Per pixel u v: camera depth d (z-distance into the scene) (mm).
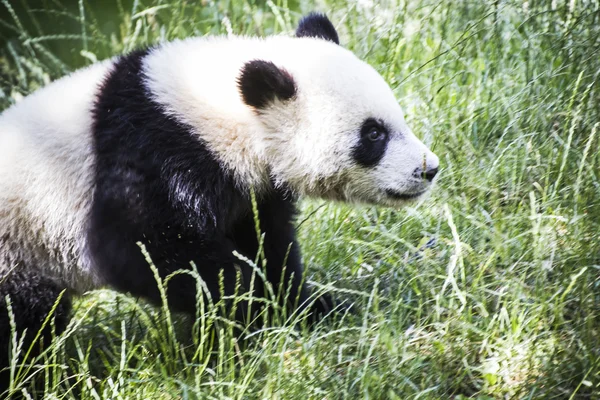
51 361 9797
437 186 11680
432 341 9297
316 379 8828
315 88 9930
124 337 9281
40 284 9930
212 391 8703
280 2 17078
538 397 8320
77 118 9828
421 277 10070
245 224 10695
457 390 8828
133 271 9602
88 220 9711
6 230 9781
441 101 13094
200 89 9820
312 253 11320
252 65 9547
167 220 9430
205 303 9703
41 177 9797
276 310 9477
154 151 9438
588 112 11562
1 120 10328
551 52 12820
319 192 10547
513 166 11633
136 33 15625
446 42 14172
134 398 9070
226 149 9773
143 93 9688
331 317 10641
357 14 15484
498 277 9914
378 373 8828
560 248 10133
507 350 8852
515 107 12344
